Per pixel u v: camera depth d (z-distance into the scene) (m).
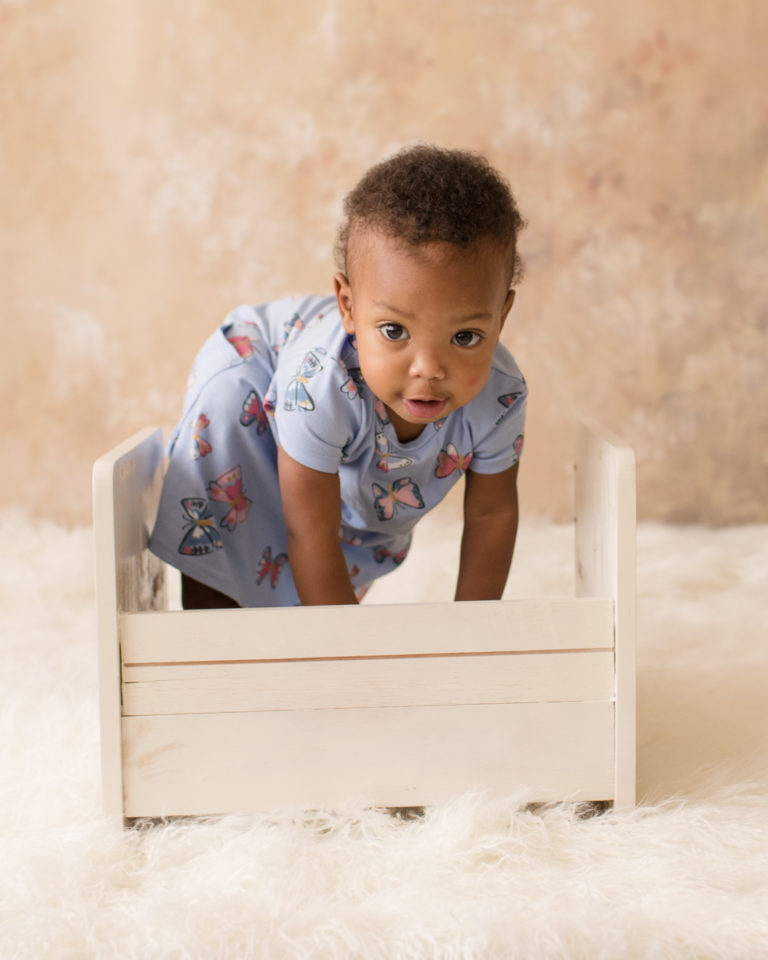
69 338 1.91
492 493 1.07
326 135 1.85
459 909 0.69
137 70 1.84
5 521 1.87
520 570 1.57
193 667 0.81
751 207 1.89
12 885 0.73
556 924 0.67
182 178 1.86
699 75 1.85
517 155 1.86
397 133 1.85
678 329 1.92
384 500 1.06
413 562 1.60
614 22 1.83
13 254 1.88
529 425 1.93
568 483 1.95
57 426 1.93
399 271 0.84
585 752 0.83
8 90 1.84
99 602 0.80
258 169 1.86
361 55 1.83
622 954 0.64
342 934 0.66
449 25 1.83
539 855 0.77
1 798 0.86
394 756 0.82
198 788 0.82
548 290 1.90
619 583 0.81
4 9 1.81
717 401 1.94
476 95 1.84
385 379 0.88
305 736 0.82
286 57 1.83
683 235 1.89
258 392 1.09
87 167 1.86
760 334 1.92
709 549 1.71
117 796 0.81
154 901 0.71
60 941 0.67
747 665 1.17
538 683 0.82
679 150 1.87
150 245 1.88
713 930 0.67
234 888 0.72
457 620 0.81
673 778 0.89
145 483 0.99
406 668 0.82
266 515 1.12
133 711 0.81
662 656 1.20
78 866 0.75
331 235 1.88
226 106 1.84
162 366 1.92
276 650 0.81
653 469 1.95
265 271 1.89
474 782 0.83
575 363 1.92
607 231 1.89
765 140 1.87
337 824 0.81
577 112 1.85
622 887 0.72
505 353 1.04
